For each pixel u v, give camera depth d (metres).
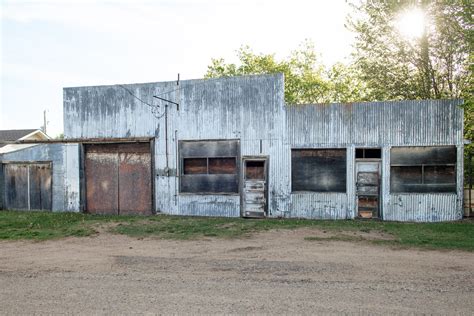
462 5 14.98
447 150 14.07
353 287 6.51
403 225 13.09
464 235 11.09
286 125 15.15
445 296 6.02
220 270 7.71
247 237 11.38
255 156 15.41
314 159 15.01
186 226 13.33
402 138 14.28
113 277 7.38
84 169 17.33
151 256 9.09
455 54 18.81
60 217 15.63
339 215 14.77
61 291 6.63
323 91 32.62
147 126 16.53
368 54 21.95
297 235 11.54
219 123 15.77
